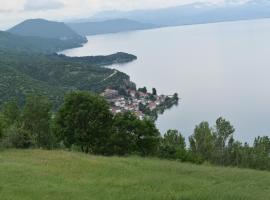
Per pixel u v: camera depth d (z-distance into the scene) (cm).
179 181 2112
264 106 18888
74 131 4147
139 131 4269
